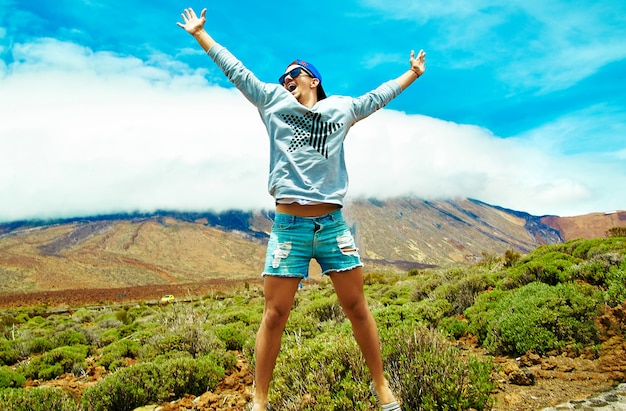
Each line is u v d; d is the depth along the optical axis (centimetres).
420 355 430
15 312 5841
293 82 291
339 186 268
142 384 680
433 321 872
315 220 259
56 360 1119
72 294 14538
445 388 398
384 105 301
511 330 652
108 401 649
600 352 546
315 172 260
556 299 659
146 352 1052
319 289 3481
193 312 1512
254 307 2445
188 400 647
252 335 1163
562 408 400
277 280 259
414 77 311
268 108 274
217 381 732
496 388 488
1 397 584
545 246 1581
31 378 1062
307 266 265
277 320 262
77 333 1759
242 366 854
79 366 1092
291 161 259
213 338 1034
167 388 683
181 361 723
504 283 1016
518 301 713
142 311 3691
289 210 262
